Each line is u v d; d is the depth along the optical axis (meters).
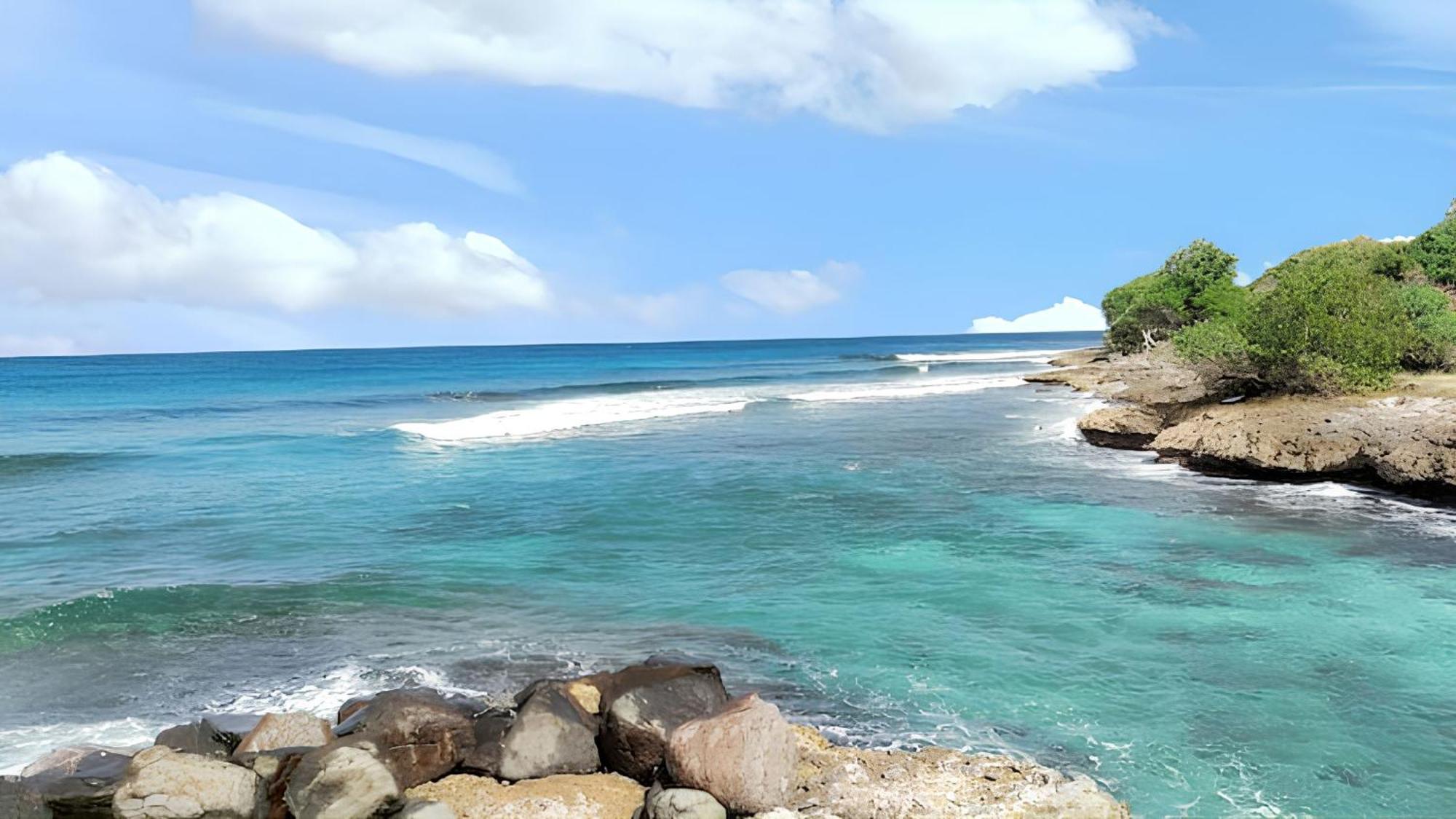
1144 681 11.63
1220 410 29.44
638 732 9.23
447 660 12.43
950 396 51.50
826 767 9.18
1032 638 13.18
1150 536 19.08
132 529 19.78
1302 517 20.73
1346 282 32.03
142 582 15.87
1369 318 30.30
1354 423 24.36
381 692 10.75
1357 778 9.23
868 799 8.34
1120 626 13.62
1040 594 15.20
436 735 9.25
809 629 13.59
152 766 8.03
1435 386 29.27
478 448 31.62
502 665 12.23
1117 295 82.12
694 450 31.14
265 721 9.17
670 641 13.13
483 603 14.84
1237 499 22.81
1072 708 10.87
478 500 22.81
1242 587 15.47
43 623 13.66
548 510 21.77
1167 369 41.38
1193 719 10.55
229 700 11.16
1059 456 29.56
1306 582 15.77
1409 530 19.41
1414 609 14.33
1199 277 65.25
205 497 23.16
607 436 34.66
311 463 28.41
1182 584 15.70
